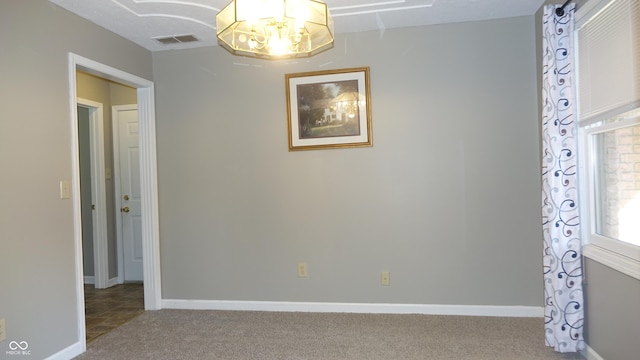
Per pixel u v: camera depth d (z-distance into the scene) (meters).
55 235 2.55
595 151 2.34
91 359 2.60
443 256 3.22
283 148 3.42
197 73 3.55
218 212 3.53
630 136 2.00
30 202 2.39
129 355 2.65
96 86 4.36
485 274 3.17
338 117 3.33
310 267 3.40
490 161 3.15
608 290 2.15
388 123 3.27
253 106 3.47
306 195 3.40
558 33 2.40
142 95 3.58
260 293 3.48
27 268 2.36
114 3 2.63
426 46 3.22
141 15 2.83
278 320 3.21
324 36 2.33
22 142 2.35
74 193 2.70
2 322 2.20
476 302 3.19
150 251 3.58
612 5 2.02
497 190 3.15
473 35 3.16
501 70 3.13
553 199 2.43
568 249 2.41
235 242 3.51
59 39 2.63
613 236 2.18
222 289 3.54
